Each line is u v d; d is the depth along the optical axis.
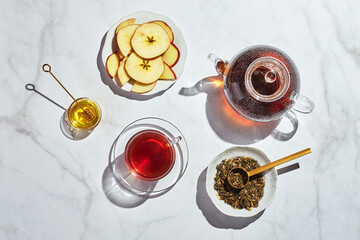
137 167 0.62
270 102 0.55
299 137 0.66
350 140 0.67
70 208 0.63
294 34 0.67
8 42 0.63
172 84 0.64
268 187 0.63
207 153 0.65
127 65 0.61
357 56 0.68
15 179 0.62
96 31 0.64
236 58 0.58
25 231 0.62
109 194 0.63
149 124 0.63
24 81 0.63
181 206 0.64
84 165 0.63
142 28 0.60
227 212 0.60
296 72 0.58
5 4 0.63
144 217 0.63
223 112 0.65
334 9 0.68
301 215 0.66
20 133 0.63
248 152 0.63
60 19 0.64
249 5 0.67
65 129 0.63
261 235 0.65
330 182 0.67
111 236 0.63
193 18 0.66
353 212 0.67
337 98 0.67
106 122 0.63
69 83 0.63
